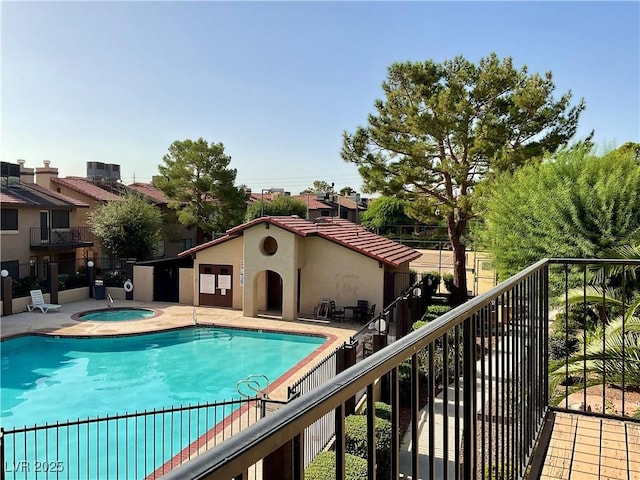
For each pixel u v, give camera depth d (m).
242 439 0.79
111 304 21.55
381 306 19.69
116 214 26.61
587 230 10.42
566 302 4.36
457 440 1.81
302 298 20.81
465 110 17.52
